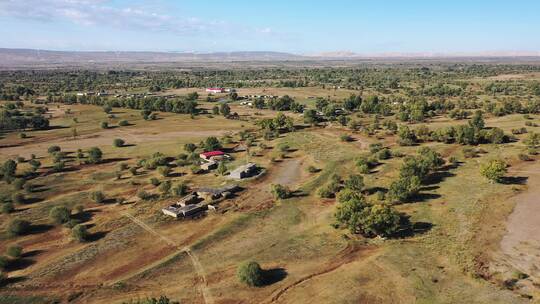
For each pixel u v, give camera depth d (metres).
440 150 111.06
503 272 51.06
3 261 58.78
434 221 67.06
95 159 111.06
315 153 114.56
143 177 98.56
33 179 97.31
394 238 62.31
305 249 60.81
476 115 143.00
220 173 98.25
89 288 53.41
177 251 62.38
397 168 96.56
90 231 70.38
